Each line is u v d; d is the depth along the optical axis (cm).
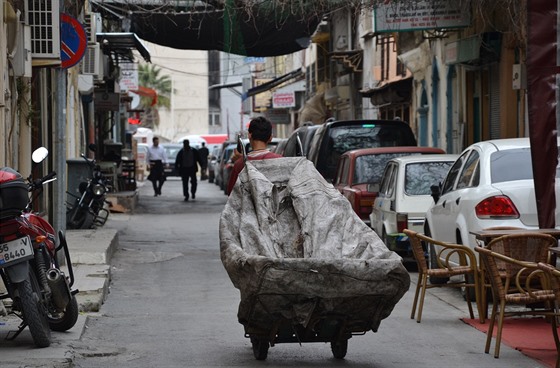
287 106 7706
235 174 1277
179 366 1155
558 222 1534
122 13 3073
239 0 2584
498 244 1359
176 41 3328
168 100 12219
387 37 4297
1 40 1558
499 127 3128
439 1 2783
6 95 1645
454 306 1628
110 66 4288
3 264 1148
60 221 1930
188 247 2608
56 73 1941
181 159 4809
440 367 1156
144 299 1706
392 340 1329
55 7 1805
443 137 3844
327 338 1129
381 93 4672
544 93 1561
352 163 2450
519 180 1606
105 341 1306
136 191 4475
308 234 1118
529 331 1381
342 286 1048
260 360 1189
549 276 1101
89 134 4331
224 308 1609
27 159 1969
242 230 1128
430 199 2070
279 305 1066
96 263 1948
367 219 2323
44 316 1195
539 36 1569
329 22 5916
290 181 1182
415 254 1487
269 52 3312
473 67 3297
